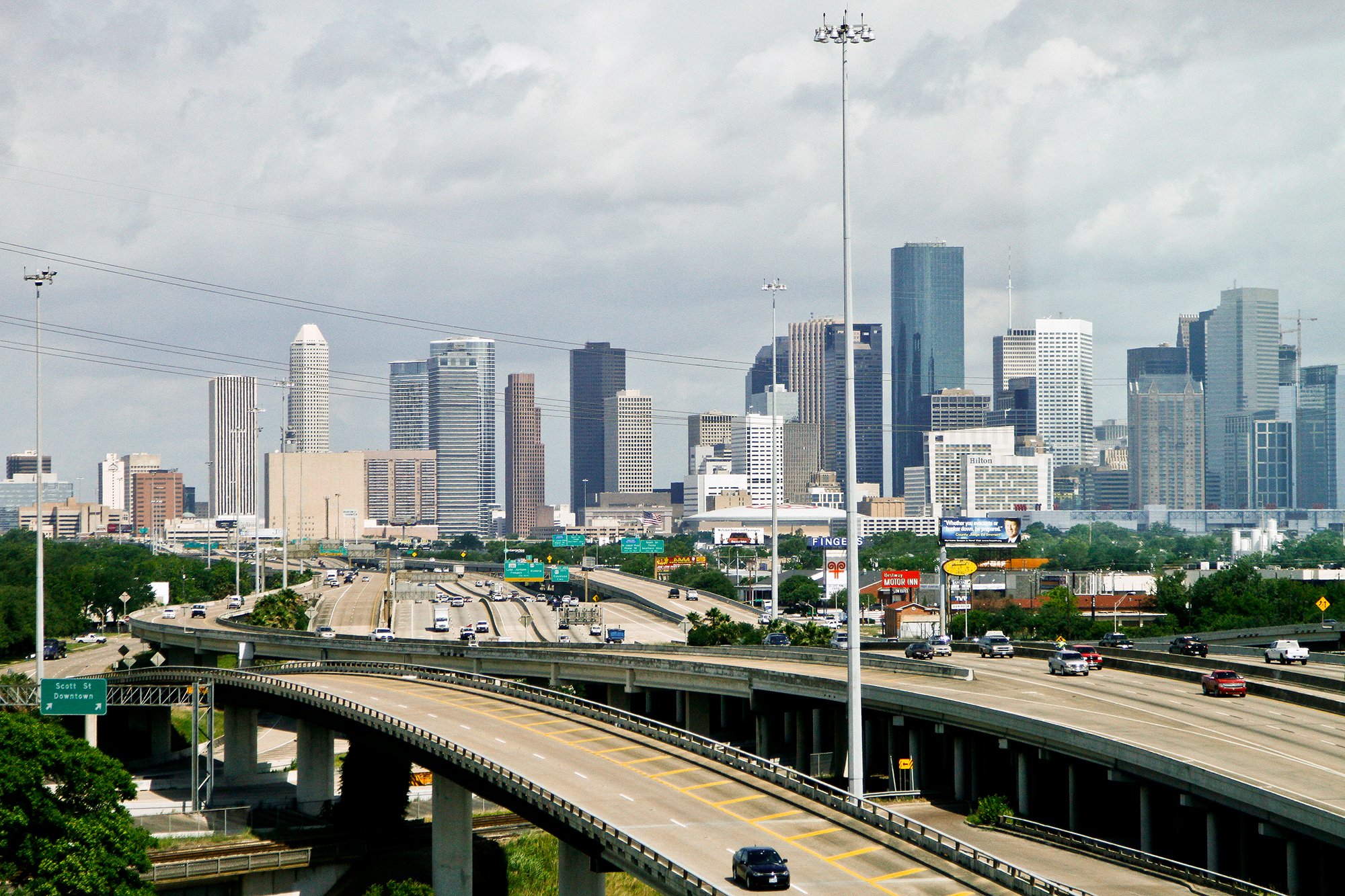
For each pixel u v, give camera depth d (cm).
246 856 12788
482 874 12644
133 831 10356
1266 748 10344
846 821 8706
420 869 13212
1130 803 11181
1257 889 8231
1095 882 8875
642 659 16225
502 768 10031
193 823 14550
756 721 14688
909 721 13025
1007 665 16275
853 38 10019
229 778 17525
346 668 18000
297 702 14775
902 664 15150
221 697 17125
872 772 13825
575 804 9194
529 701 14075
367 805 14300
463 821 11975
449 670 16162
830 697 13375
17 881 9644
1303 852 8825
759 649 17975
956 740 12288
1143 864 9200
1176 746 10300
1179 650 17425
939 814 11575
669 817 8844
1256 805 8906
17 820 9488
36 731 10069
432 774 12044
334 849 13212
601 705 12812
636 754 10950
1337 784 9119
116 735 19562
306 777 15462
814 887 7362
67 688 13725
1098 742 10475
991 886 7375
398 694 14712
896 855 8012
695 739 11088
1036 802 11488
